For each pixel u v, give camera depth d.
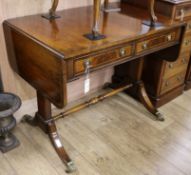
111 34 1.31
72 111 1.73
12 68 1.59
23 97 1.79
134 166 1.56
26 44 1.30
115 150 1.67
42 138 1.72
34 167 1.51
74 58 1.13
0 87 1.62
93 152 1.64
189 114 2.08
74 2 1.74
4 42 1.52
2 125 1.51
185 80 2.35
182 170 1.55
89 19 1.53
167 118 2.01
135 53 1.41
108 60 1.28
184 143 1.77
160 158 1.63
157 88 2.04
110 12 1.68
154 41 1.49
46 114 1.60
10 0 1.43
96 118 1.96
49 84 1.25
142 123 1.94
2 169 1.48
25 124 1.83
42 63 1.23
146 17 1.62
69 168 1.48
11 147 1.61
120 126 1.89
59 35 1.27
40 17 1.51
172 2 1.64
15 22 1.41
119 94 2.26
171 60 1.81
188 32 1.96
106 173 1.50
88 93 2.22
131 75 2.09
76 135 1.78
